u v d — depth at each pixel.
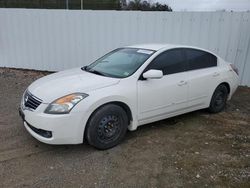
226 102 6.21
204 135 4.83
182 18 8.30
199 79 5.25
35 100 3.93
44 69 9.94
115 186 3.31
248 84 8.40
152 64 4.62
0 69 10.09
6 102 6.31
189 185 3.37
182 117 5.66
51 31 9.48
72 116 3.73
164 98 4.70
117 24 8.84
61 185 3.28
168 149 4.26
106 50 9.16
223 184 3.41
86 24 9.10
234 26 8.07
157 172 3.63
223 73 5.79
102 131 4.03
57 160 3.83
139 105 4.39
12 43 9.99
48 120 3.68
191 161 3.93
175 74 4.90
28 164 3.71
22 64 10.12
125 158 3.94
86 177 3.46
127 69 4.57
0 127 4.82
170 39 8.55
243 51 8.21
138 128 5.02
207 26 8.23
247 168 3.80
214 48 8.34
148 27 8.61
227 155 4.15
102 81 4.21
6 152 3.99
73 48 9.46
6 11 9.66
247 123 5.47
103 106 4.00
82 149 4.15
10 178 3.39
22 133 4.61
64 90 3.93
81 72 4.80
